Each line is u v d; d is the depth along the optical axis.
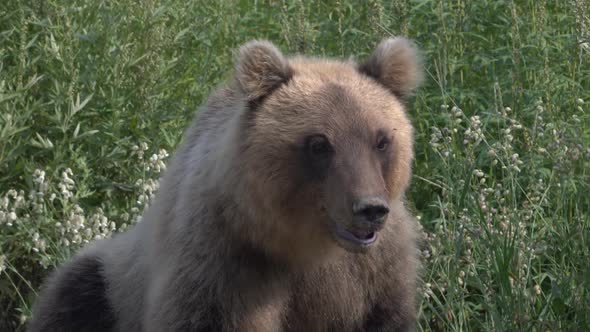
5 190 13.25
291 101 9.35
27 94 13.59
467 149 12.39
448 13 14.64
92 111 13.41
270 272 9.77
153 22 13.83
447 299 11.13
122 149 13.24
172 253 9.80
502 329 10.46
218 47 14.93
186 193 9.84
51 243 12.69
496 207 12.81
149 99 13.52
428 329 11.34
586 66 14.38
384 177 9.39
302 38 14.49
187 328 9.61
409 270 10.18
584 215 11.77
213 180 9.55
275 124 9.27
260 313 9.78
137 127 13.43
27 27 13.62
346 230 9.11
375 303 10.19
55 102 13.04
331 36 15.05
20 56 13.10
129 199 13.37
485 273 11.84
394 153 9.43
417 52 10.23
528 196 12.12
